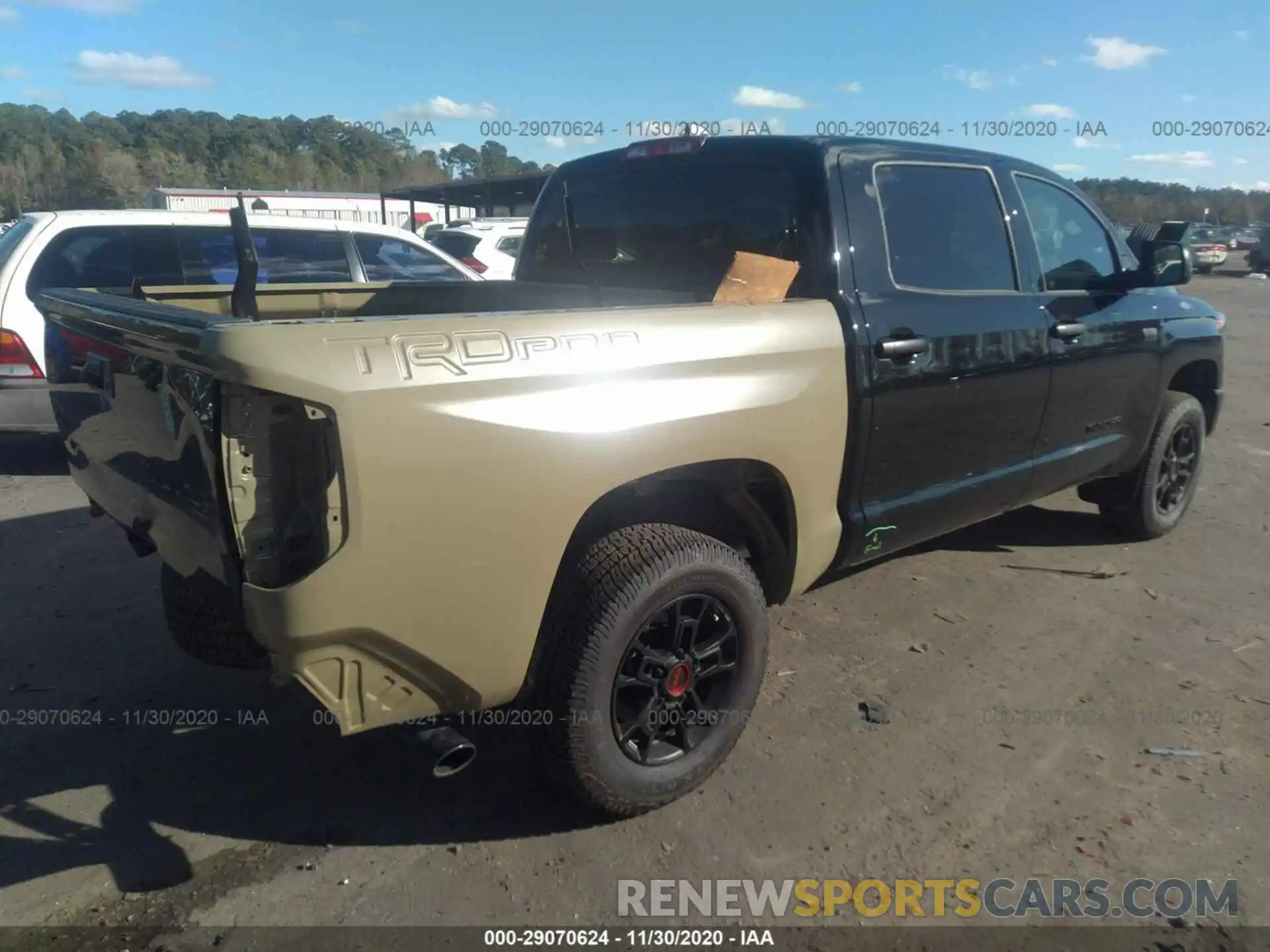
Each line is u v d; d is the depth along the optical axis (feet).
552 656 9.07
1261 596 15.90
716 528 11.26
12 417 21.39
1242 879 9.20
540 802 10.26
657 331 9.40
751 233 12.21
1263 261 113.19
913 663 13.39
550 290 13.84
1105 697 12.54
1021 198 14.16
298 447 7.59
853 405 11.16
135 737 11.43
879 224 11.93
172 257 23.47
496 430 8.18
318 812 10.07
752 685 10.50
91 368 10.18
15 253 21.53
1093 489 18.21
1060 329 14.02
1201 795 10.50
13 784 10.46
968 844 9.68
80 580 16.14
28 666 13.14
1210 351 18.06
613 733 9.41
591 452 8.75
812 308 10.91
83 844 9.50
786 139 12.10
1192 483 18.88
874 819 10.04
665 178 13.20
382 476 7.61
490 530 8.27
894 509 12.14
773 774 10.80
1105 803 10.33
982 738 11.57
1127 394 16.03
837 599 15.48
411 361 7.76
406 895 8.85
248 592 7.61
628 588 9.07
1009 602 15.49
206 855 9.37
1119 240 16.53
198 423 7.70
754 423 10.02
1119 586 16.19
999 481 13.75
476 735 11.61
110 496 10.57
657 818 10.01
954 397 12.45
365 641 7.93
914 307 11.94
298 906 8.70
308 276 25.64
